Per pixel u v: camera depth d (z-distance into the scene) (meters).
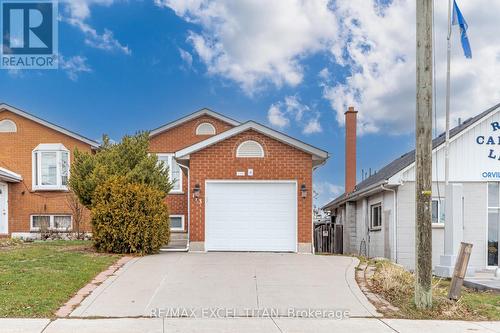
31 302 8.75
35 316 8.17
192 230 16.20
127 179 15.53
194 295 9.76
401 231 17.75
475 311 9.17
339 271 12.20
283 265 12.98
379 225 20.19
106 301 9.20
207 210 16.34
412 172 17.86
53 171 23.64
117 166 16.84
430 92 9.13
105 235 14.67
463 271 9.69
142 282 10.72
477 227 17.92
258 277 11.41
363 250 22.20
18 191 23.58
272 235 16.33
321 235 31.27
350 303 9.41
